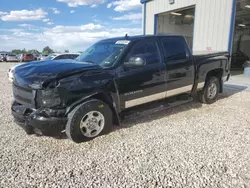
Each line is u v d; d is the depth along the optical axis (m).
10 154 3.04
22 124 3.34
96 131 3.57
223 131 3.84
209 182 2.40
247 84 8.60
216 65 5.63
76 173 2.59
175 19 14.97
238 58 16.56
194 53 5.72
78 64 3.68
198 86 5.26
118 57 3.85
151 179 2.46
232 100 6.10
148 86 4.14
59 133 3.33
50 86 3.08
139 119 4.52
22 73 3.50
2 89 8.09
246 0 11.19
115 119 3.86
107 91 3.57
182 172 2.59
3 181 2.43
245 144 3.31
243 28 19.00
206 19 10.19
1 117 4.61
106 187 2.33
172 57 4.57
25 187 2.33
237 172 2.58
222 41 9.61
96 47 4.63
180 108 5.34
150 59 4.21
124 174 2.56
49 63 3.80
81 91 3.30
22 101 3.42
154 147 3.23
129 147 3.24
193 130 3.89
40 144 3.36
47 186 2.35
